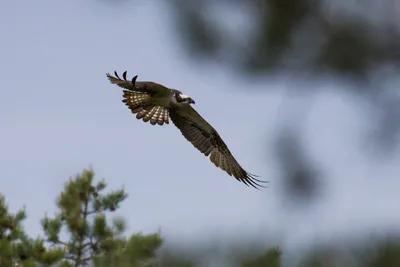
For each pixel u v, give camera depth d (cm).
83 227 1648
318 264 1195
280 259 1163
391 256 1174
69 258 1658
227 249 1171
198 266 1184
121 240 1630
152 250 1577
